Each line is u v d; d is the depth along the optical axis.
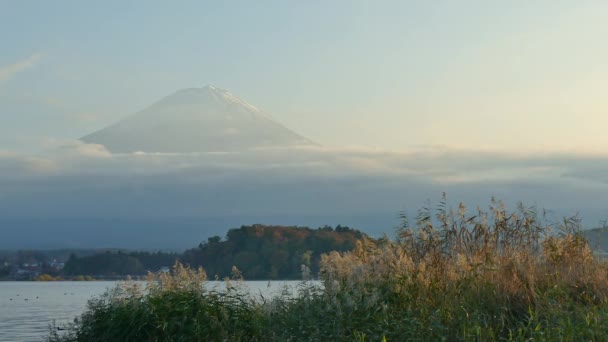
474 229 14.73
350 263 15.56
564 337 10.57
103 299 16.86
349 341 11.97
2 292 80.75
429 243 14.87
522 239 14.37
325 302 13.47
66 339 16.88
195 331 13.75
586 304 12.25
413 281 13.68
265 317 14.30
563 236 14.42
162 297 15.13
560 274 13.13
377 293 13.19
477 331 11.05
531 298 12.54
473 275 13.27
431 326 11.60
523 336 10.90
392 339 11.73
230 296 14.88
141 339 14.33
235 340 13.70
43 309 46.72
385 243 15.44
